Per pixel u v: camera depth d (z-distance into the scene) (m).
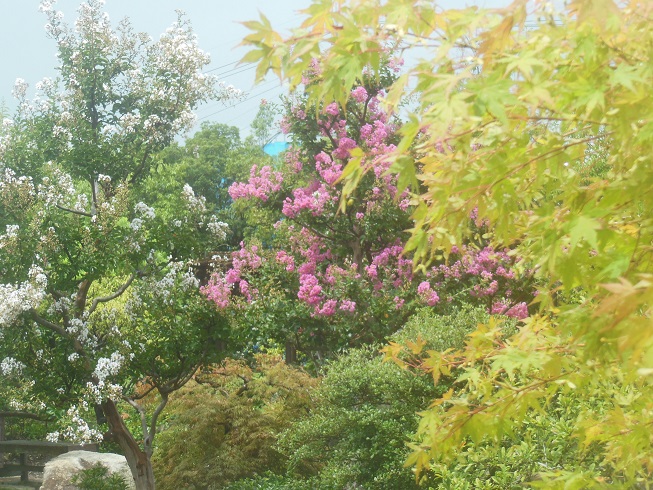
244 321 12.66
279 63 2.09
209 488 11.81
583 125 2.24
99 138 11.23
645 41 1.92
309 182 15.20
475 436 2.81
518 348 2.70
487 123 2.06
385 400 9.19
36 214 10.36
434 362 3.02
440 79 1.82
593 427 2.91
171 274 11.12
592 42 1.86
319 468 11.45
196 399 12.53
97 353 10.66
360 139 14.90
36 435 14.26
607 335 2.08
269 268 14.75
